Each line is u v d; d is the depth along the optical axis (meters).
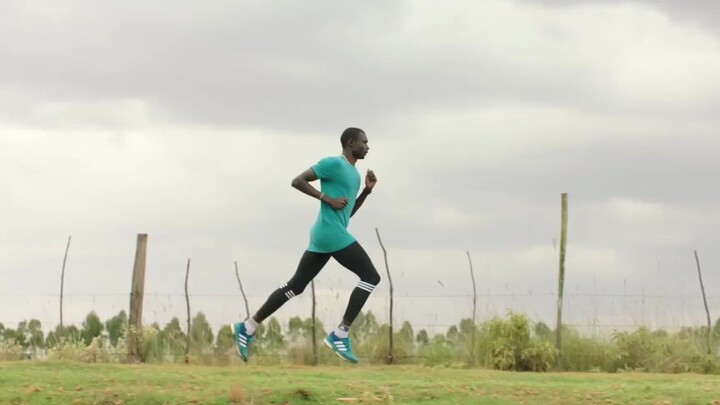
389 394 9.09
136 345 16.27
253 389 9.09
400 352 16.64
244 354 11.50
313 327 16.45
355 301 11.07
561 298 16.56
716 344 16.61
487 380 10.63
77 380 9.62
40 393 8.88
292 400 8.79
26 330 17.05
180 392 8.98
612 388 9.84
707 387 10.02
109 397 8.73
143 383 9.55
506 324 16.25
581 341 16.45
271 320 16.72
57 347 16.36
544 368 16.00
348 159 11.16
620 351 16.33
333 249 11.03
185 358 16.03
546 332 16.62
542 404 8.88
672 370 15.98
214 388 9.31
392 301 16.83
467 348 16.81
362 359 16.55
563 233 16.62
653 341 16.42
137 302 16.61
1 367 11.34
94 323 17.11
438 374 11.48
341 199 10.96
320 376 10.88
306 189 10.92
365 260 11.06
